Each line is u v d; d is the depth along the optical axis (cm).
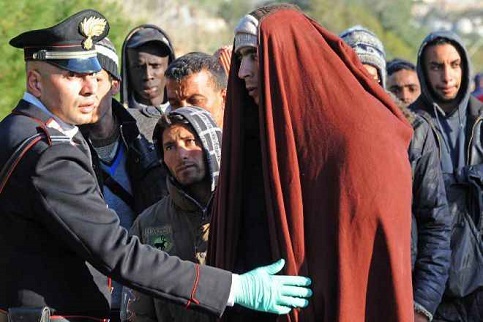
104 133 653
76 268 493
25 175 477
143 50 833
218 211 511
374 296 479
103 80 641
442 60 715
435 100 722
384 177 479
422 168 612
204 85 671
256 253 509
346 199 478
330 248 480
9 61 1011
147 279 483
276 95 492
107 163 653
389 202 479
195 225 564
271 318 510
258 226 511
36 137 484
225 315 519
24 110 496
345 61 500
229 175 509
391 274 476
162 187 647
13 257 484
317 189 484
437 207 616
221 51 776
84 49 495
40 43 491
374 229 477
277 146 491
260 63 493
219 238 509
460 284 661
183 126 564
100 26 500
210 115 580
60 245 489
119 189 653
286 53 495
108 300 508
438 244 616
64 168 477
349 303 475
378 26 3047
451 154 700
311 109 491
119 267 480
